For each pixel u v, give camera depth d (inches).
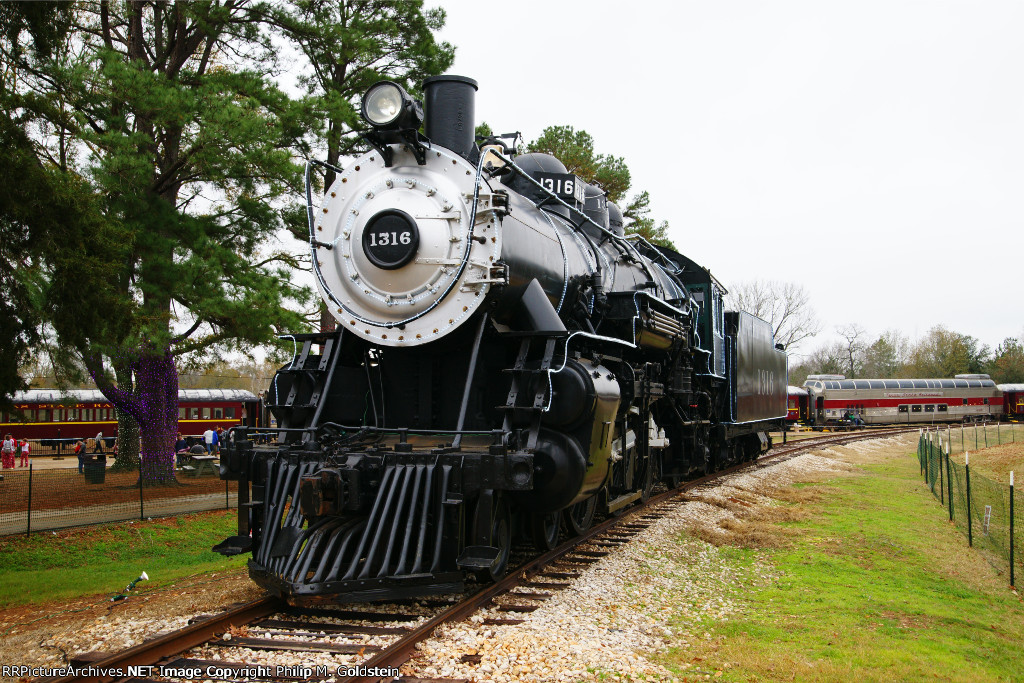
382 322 268.8
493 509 247.4
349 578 212.5
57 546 457.4
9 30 383.2
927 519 467.8
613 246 419.5
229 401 1349.7
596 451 281.6
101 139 479.2
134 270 495.8
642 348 408.2
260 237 563.2
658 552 335.0
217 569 349.1
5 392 383.2
